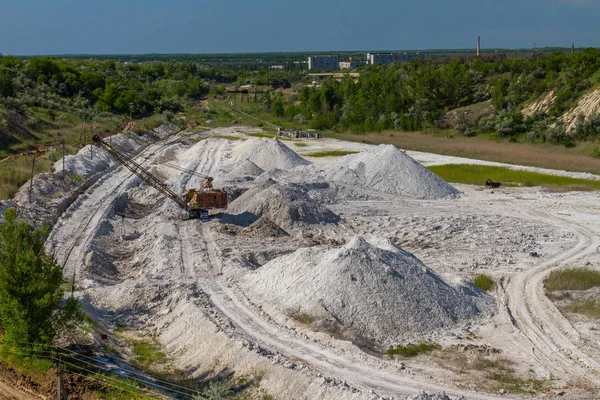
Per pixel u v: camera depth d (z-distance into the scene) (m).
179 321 29.69
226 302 31.72
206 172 71.62
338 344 26.91
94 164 68.69
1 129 74.50
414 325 29.36
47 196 52.09
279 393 23.00
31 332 25.42
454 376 25.08
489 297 33.59
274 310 30.52
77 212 50.72
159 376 25.14
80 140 81.75
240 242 43.78
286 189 51.03
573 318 31.58
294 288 31.52
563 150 90.25
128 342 28.52
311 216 49.47
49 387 23.73
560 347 28.19
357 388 22.62
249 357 25.08
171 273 36.06
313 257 33.56
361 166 65.00
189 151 89.06
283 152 75.88
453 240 46.38
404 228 49.50
